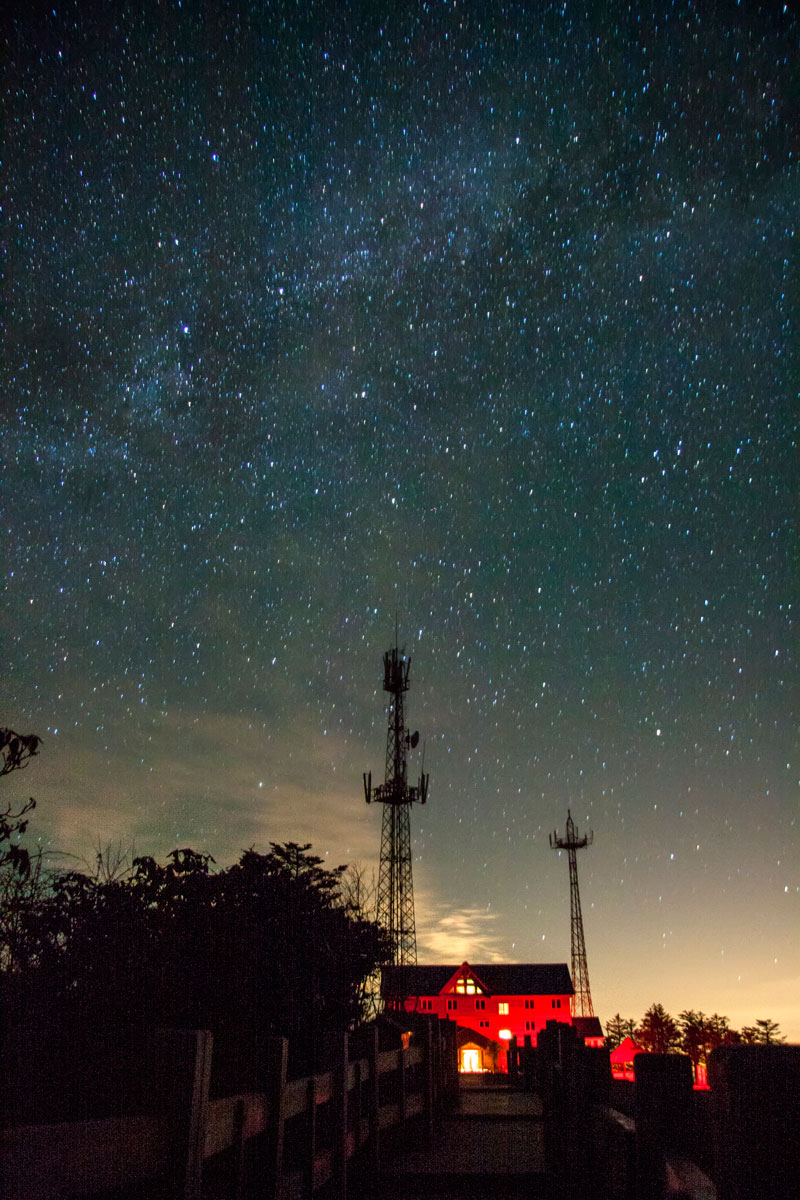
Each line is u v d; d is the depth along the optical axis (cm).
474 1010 6075
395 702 3083
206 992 805
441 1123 1085
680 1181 207
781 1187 146
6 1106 557
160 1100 306
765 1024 4753
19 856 496
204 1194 366
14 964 609
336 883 1077
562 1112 641
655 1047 5288
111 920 713
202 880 863
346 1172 611
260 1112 416
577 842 5228
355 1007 1074
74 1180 245
